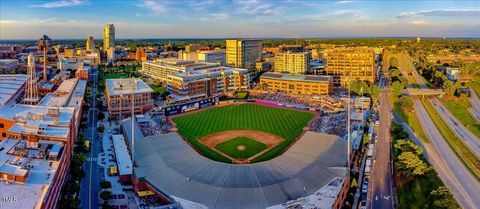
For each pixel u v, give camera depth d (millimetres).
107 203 156375
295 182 162750
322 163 181875
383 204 163000
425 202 164125
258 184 158625
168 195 156375
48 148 170375
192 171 171250
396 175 192375
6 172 139250
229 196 151500
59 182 157125
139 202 160375
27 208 120625
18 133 181000
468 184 189625
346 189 172000
